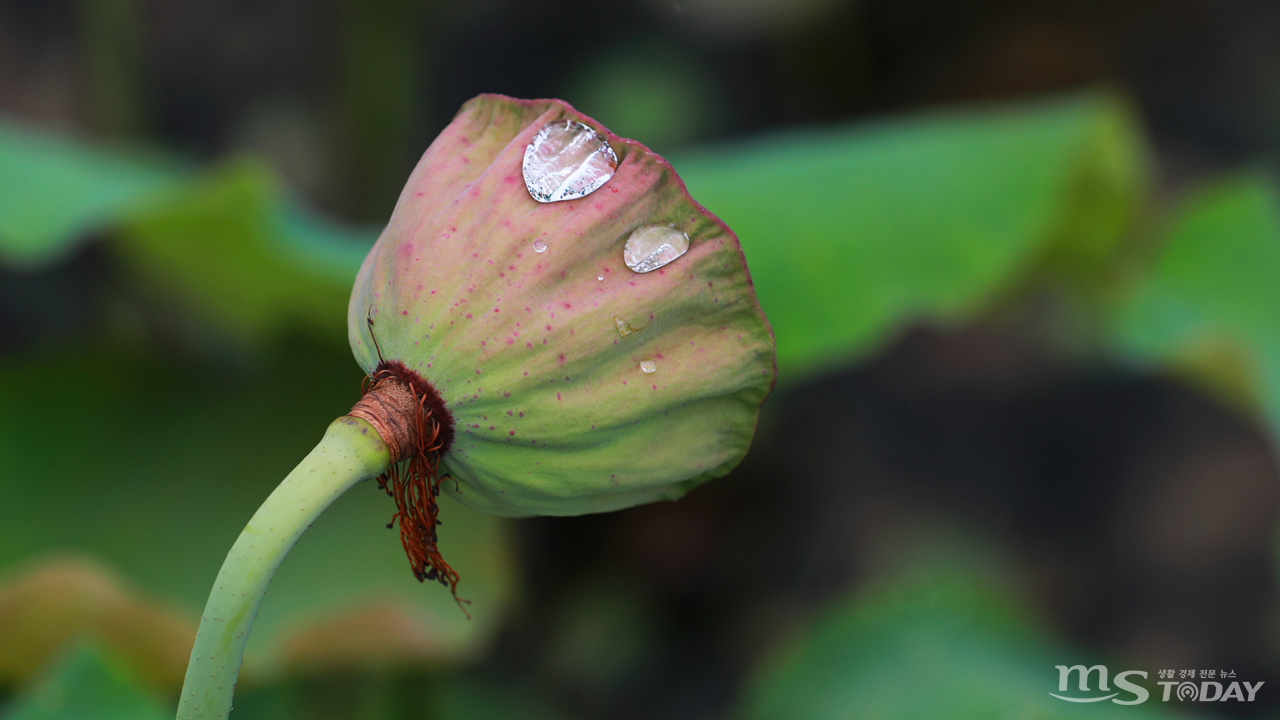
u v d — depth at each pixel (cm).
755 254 115
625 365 71
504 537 109
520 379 70
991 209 121
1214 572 233
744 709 127
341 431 69
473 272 70
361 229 168
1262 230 146
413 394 70
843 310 112
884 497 229
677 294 70
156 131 229
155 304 136
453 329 70
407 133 197
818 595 203
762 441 213
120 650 95
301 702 112
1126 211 137
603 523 192
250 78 237
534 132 71
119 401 123
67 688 87
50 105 213
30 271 144
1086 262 148
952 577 185
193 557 110
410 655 102
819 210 121
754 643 188
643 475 72
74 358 125
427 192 71
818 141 146
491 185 71
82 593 92
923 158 129
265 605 103
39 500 113
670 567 192
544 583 182
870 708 116
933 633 127
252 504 115
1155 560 237
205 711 68
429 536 71
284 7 236
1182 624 227
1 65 211
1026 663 126
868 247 117
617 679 178
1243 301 139
